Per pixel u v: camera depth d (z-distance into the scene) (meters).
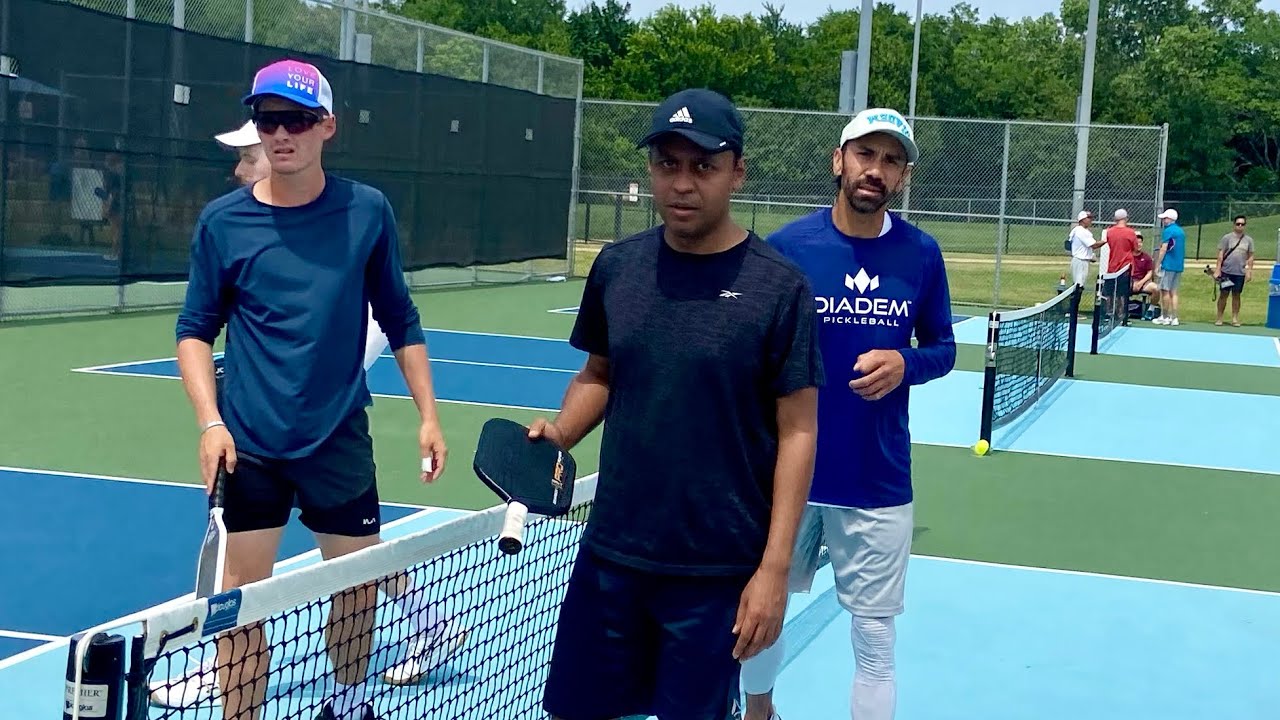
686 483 3.12
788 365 3.07
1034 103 71.81
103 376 11.91
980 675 5.41
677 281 3.11
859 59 19.17
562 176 25.05
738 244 3.13
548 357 15.05
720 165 3.01
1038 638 5.91
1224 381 15.58
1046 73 74.31
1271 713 5.12
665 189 3.03
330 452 4.11
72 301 15.62
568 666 3.31
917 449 10.52
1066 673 5.48
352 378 4.15
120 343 13.89
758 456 3.16
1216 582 6.94
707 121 2.98
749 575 3.18
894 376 3.92
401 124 20.05
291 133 3.93
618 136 25.78
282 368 4.01
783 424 3.12
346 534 4.23
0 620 5.50
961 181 24.31
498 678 4.46
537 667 4.45
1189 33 70.44
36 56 14.24
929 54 72.69
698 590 3.16
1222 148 70.50
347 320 4.10
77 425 9.74
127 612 5.68
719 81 66.75
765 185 24.67
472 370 13.83
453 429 10.46
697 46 66.12
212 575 3.58
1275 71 71.25
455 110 21.45
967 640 5.84
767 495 3.19
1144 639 5.96
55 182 14.71
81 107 14.90
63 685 4.80
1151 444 11.20
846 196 4.08
